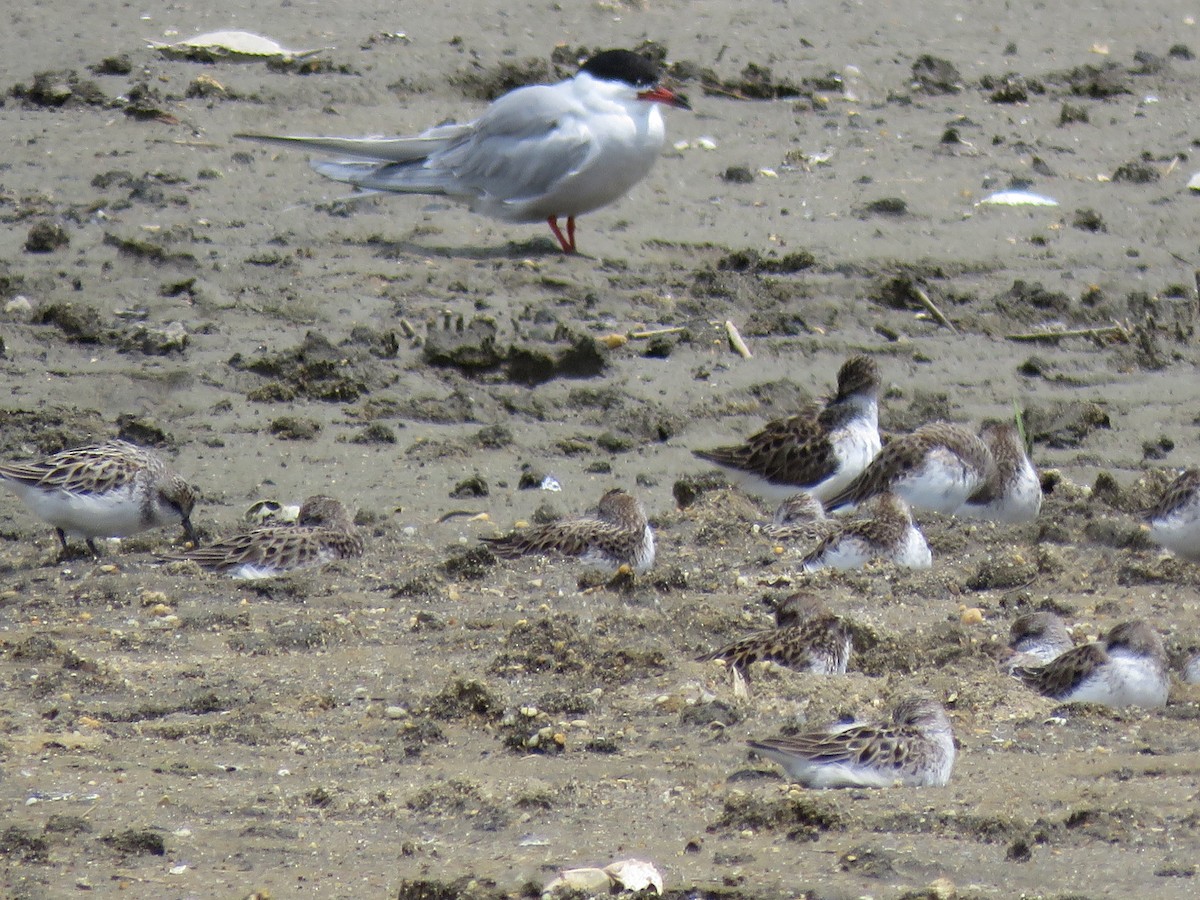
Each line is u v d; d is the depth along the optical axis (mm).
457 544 13297
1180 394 17656
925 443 13977
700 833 7961
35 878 7363
